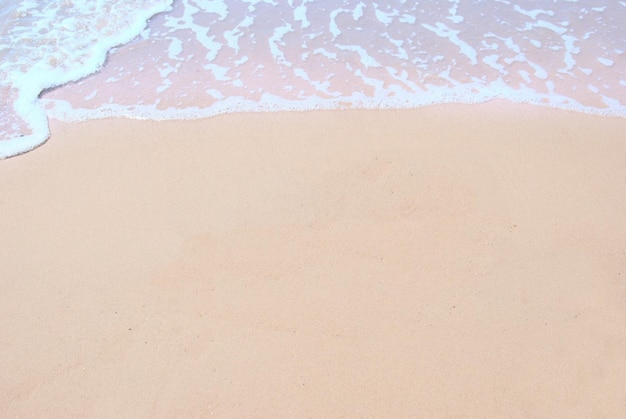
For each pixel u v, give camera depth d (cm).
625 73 609
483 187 475
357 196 468
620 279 410
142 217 451
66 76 606
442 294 400
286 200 464
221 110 558
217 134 529
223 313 388
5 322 384
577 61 629
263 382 353
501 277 411
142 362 363
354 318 386
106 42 659
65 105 567
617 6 729
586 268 416
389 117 548
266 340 374
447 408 342
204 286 404
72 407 343
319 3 739
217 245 430
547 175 487
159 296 398
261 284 405
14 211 456
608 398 345
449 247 430
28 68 615
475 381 353
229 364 362
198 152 509
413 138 523
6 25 679
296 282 407
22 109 561
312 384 353
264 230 441
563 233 440
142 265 418
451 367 360
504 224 446
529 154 508
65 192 473
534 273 413
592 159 504
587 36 670
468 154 506
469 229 443
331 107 561
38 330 380
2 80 596
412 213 455
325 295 399
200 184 478
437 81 599
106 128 538
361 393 348
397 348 369
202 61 631
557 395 346
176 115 552
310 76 607
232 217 451
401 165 495
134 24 693
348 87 590
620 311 390
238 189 473
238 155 506
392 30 684
